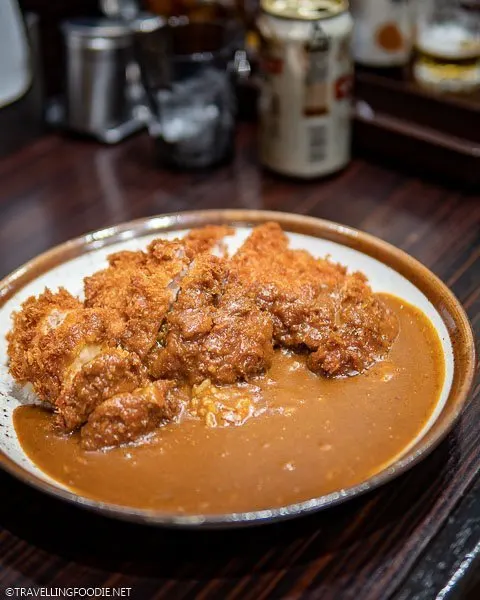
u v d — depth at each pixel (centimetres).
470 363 37
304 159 59
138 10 70
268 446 35
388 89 65
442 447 37
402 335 41
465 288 48
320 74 56
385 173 62
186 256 41
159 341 38
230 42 61
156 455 35
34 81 66
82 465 35
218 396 37
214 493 33
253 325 39
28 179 62
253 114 68
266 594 32
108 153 65
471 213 56
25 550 34
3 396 39
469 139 60
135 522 31
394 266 44
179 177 62
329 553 33
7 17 61
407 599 31
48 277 45
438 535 33
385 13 65
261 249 45
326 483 34
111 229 47
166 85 60
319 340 39
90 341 38
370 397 38
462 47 63
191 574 33
